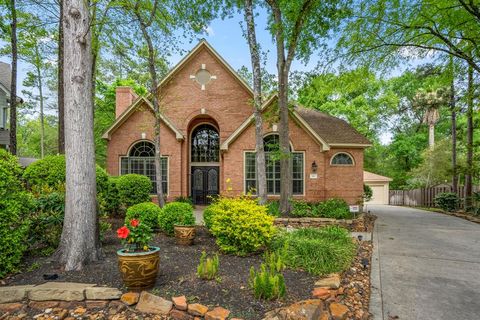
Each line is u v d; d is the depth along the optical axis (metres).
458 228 10.52
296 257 5.20
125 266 3.82
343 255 5.44
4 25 14.73
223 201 6.28
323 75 13.25
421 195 23.86
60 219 5.67
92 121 5.39
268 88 12.55
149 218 7.83
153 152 16.56
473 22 11.34
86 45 5.32
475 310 4.02
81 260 4.82
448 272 5.51
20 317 3.51
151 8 12.72
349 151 15.78
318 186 15.29
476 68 11.86
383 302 4.24
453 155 18.67
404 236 8.90
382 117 32.28
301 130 15.44
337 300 4.07
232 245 5.89
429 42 13.10
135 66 16.22
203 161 18.22
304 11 10.88
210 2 13.20
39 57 17.69
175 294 3.88
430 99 18.78
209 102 17.38
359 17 11.90
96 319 3.48
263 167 11.38
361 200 14.26
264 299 3.80
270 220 5.92
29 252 5.48
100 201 8.20
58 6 13.92
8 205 4.54
